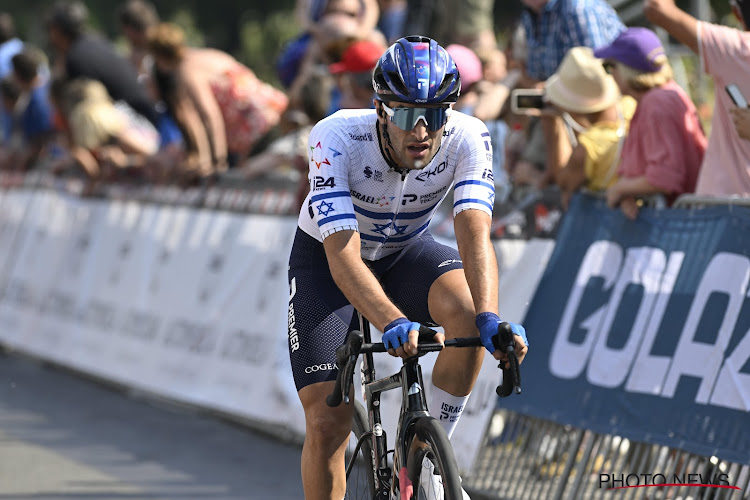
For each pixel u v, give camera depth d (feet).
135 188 75.41
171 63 66.49
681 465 37.50
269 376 57.41
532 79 53.16
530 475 43.01
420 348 26.61
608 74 43.83
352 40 60.23
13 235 92.02
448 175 32.01
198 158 67.46
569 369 41.91
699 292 37.76
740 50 39.22
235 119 67.67
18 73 91.04
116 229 76.33
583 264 42.80
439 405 32.12
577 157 43.45
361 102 54.29
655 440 37.60
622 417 39.11
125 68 82.07
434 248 33.81
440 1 65.31
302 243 33.81
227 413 62.80
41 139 91.81
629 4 56.85
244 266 61.57
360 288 28.48
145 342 69.72
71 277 81.20
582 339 41.78
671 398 37.60
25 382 76.28
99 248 78.13
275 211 60.23
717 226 37.83
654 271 39.78
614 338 40.45
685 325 37.88
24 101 92.22
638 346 39.42
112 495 46.37
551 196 45.03
